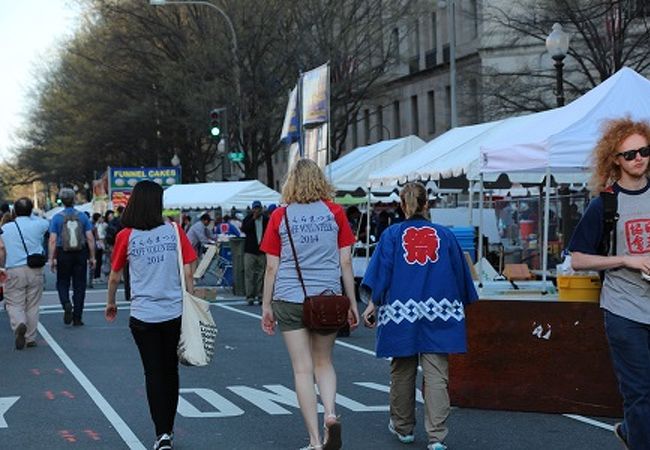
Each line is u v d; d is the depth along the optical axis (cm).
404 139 2528
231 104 4344
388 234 816
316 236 760
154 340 797
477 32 4647
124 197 4922
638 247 633
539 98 3388
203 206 3466
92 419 946
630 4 2856
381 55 4678
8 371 1252
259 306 2170
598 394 930
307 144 2203
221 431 882
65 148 6159
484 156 1208
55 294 2627
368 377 1192
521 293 1059
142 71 4981
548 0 3116
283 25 4347
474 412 960
